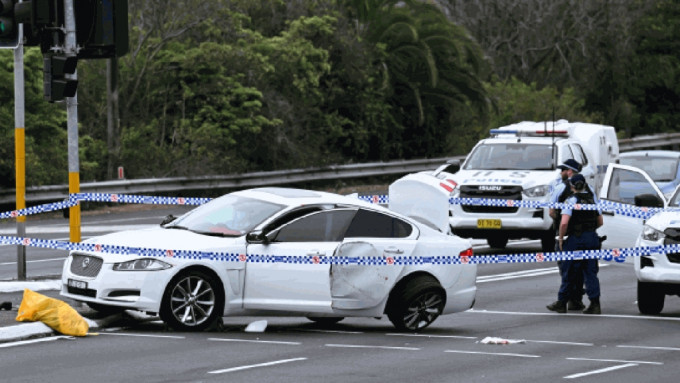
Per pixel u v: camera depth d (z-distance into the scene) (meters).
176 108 95.31
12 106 82.25
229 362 25.72
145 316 32.62
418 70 112.00
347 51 104.56
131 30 93.94
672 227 34.25
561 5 142.00
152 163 89.50
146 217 71.50
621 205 41.78
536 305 37.84
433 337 30.64
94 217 71.94
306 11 105.19
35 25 32.16
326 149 103.44
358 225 31.56
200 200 34.66
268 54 97.88
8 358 26.03
